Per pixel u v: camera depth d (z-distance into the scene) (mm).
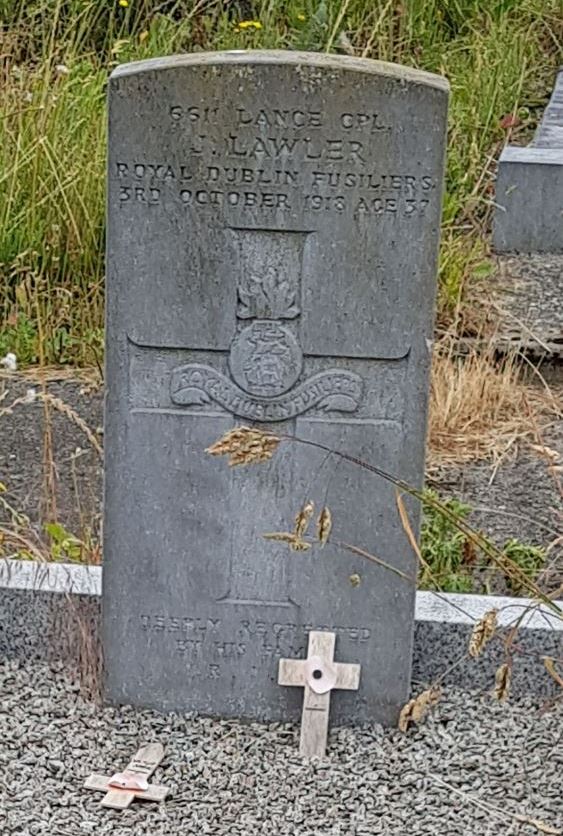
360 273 2416
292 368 2459
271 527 2521
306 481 2502
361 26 6262
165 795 2408
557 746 2529
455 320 4145
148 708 2598
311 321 2439
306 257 2416
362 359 2451
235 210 2402
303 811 2389
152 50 5926
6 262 4402
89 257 4426
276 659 2568
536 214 5023
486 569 3004
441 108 2348
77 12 6086
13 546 3029
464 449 3646
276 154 2375
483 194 5352
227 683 2584
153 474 2512
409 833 2344
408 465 2482
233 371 2467
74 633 2695
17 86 4898
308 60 2348
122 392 2484
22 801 2391
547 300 4473
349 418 2477
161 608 2561
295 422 2484
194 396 2480
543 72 6883
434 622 2660
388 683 2562
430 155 2363
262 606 2551
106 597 2562
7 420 3771
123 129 2377
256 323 2447
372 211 2393
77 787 2428
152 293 2439
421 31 6605
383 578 2525
